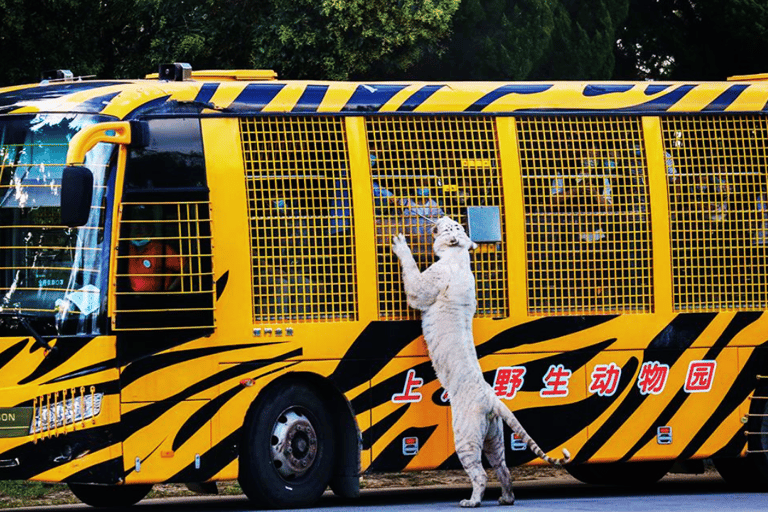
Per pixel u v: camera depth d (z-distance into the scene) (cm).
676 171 2866
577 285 2775
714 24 5028
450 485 3409
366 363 2611
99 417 2403
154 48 4066
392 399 2630
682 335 2836
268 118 2594
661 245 2833
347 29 3925
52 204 2478
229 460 2500
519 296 2728
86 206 2330
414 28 3956
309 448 2586
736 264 2889
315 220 2603
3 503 3039
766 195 2925
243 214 2544
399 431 2633
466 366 2567
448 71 4334
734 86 2938
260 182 2570
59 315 2431
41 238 2470
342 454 2630
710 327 2855
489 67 4300
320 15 3941
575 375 2761
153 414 2442
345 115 2644
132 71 4175
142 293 2450
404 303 2645
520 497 2919
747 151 2922
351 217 2627
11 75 3988
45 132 2508
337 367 2588
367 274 2622
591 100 2823
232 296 2517
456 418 2564
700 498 2828
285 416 2567
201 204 2509
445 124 2719
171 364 2459
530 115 2772
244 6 4088
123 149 2462
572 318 2761
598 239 2795
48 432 2412
